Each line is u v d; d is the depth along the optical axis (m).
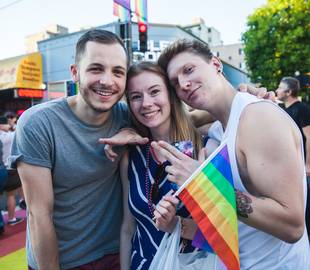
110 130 1.76
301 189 1.15
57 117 1.62
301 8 17.16
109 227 1.82
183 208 1.52
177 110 1.77
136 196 1.66
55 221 1.71
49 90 14.63
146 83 1.68
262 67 18.58
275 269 1.31
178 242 1.44
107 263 1.83
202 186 1.24
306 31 17.14
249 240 1.36
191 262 1.46
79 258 1.75
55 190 1.68
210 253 1.41
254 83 19.88
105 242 1.82
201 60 1.50
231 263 1.19
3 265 3.44
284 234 1.16
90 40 1.56
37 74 14.10
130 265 1.75
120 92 1.62
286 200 1.13
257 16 18.66
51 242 1.58
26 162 1.54
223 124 1.54
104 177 1.75
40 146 1.55
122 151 1.75
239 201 1.21
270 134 1.16
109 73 1.56
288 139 1.16
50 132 1.58
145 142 1.67
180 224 1.47
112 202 1.83
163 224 1.41
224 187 1.24
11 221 4.91
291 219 1.13
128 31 7.47
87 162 1.67
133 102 1.75
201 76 1.49
